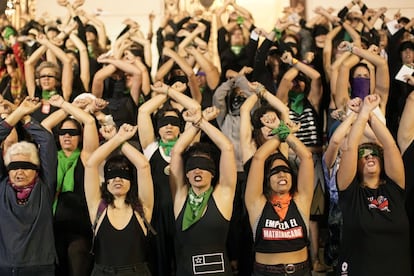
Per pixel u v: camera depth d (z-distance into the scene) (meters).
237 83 5.74
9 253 4.26
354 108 4.37
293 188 4.40
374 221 4.12
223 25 8.20
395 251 4.11
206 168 4.33
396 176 4.20
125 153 4.41
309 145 5.71
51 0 10.59
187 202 4.39
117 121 5.93
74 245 4.68
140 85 6.18
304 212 4.31
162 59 7.93
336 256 4.83
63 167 4.94
